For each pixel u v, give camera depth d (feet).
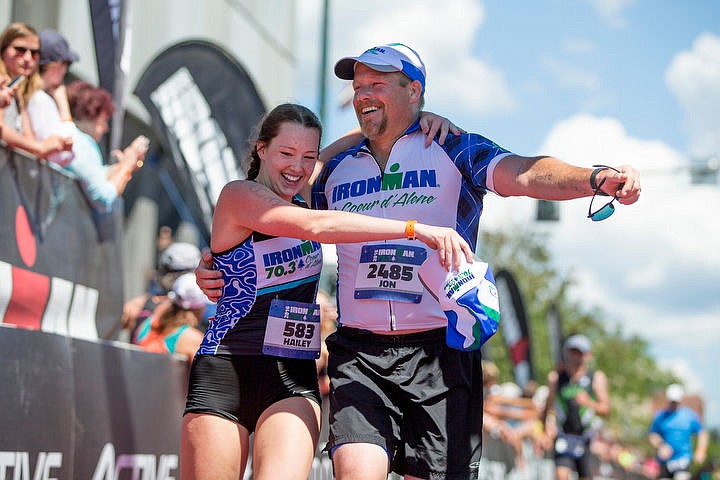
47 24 72.90
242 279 29.89
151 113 57.41
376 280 31.07
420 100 32.40
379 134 31.81
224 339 29.63
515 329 113.39
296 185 30.78
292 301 30.09
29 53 40.34
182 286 45.57
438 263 29.07
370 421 29.71
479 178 30.14
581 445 96.12
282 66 117.80
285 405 28.86
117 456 38.27
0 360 31.22
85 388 36.19
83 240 40.09
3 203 33.83
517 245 296.92
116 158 45.42
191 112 58.90
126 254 85.61
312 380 30.27
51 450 33.73
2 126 35.47
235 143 60.23
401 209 31.12
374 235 27.78
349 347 31.27
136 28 84.99
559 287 293.02
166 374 42.73
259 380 29.43
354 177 32.17
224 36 101.40
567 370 97.91
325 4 98.68
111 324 42.75
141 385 40.42
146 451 40.65
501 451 86.33
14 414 31.76
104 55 46.44
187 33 94.02
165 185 93.40
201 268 30.96
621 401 413.18
